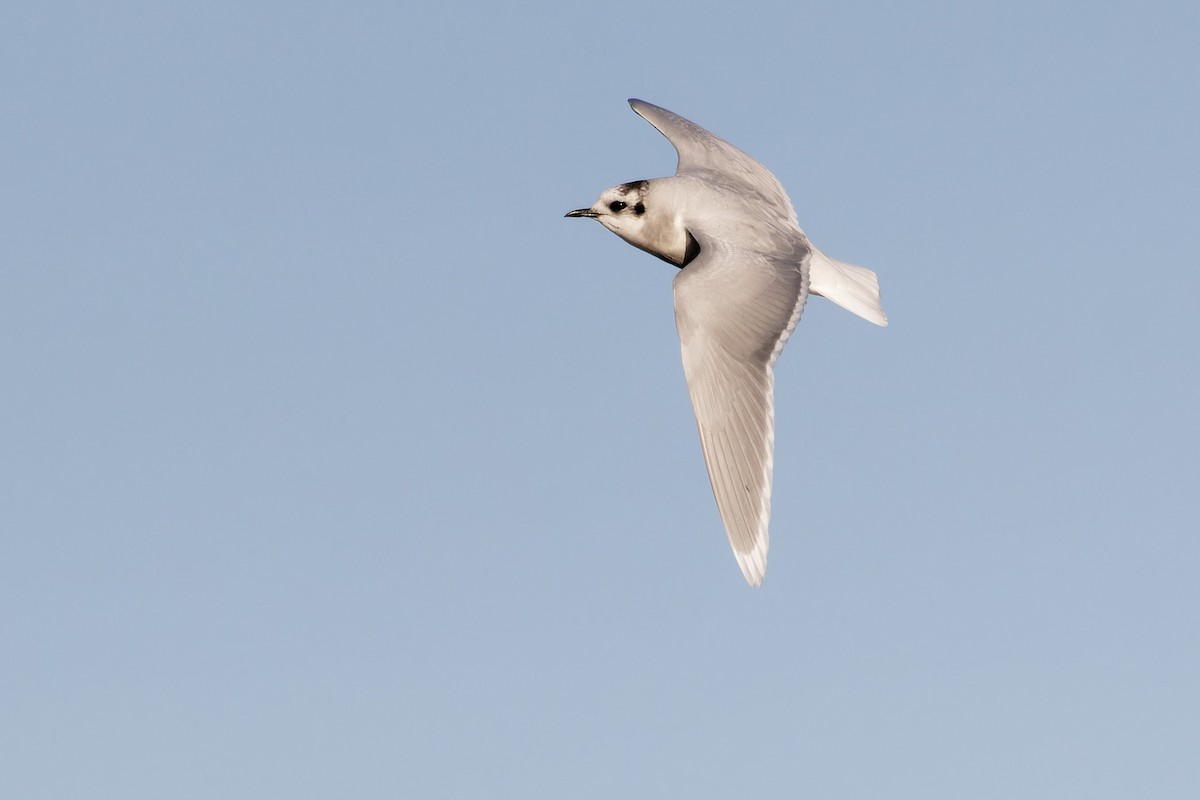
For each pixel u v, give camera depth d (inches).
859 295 631.2
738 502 521.0
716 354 540.4
